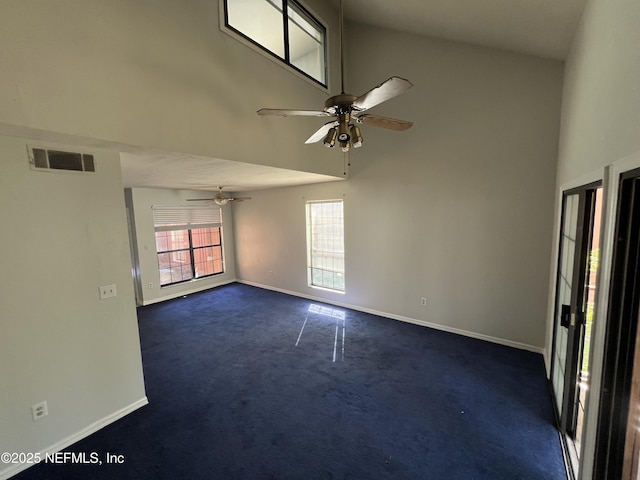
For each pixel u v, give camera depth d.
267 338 4.11
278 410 2.62
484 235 3.70
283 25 3.38
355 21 4.29
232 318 4.88
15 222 1.96
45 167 2.05
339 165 4.49
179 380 3.11
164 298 5.95
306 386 2.97
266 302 5.69
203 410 2.63
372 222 4.65
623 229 1.28
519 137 3.35
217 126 2.58
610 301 1.33
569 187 2.35
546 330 3.37
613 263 1.32
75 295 2.26
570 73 2.63
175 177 3.88
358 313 4.95
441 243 4.04
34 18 1.56
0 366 1.94
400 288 4.52
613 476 1.34
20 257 1.99
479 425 2.39
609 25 1.52
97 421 2.41
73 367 2.27
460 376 3.07
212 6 2.51
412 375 3.12
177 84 2.26
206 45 2.46
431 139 3.94
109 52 1.87
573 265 2.12
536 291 3.43
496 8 2.52
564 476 1.92
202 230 6.71
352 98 1.92
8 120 1.49
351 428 2.38
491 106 3.48
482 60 3.47
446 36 3.54
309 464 2.06
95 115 1.82
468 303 3.93
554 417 2.46
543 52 2.99
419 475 1.96
